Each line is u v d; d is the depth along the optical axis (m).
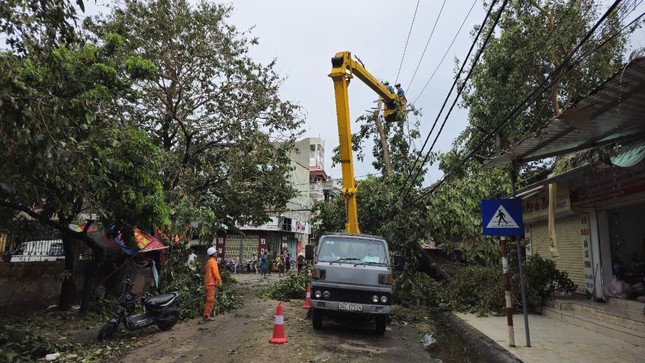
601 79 14.97
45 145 5.89
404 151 20.73
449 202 14.93
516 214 8.27
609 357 7.16
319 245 10.51
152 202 9.93
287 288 15.72
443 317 12.26
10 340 7.45
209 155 17.61
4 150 5.96
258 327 10.05
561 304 10.84
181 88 15.55
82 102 7.15
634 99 4.89
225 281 17.30
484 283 12.61
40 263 11.81
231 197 17.89
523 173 16.34
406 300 14.62
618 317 8.66
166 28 15.02
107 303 12.31
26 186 6.31
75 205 10.36
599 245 10.74
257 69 17.67
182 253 13.30
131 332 9.42
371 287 9.23
